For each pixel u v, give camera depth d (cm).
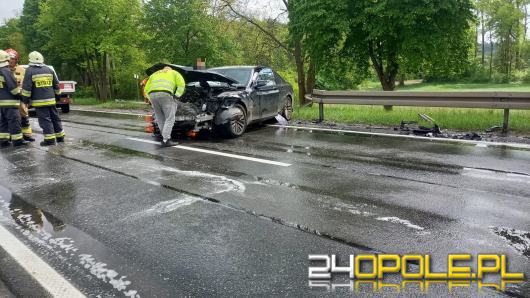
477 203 411
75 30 2423
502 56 5938
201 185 499
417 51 1372
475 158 603
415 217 377
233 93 844
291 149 715
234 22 2103
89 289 268
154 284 272
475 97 823
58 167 621
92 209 422
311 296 254
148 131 882
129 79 3425
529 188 455
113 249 327
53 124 850
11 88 798
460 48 1552
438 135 807
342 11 1398
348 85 3131
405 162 592
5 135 834
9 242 345
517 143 705
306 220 376
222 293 259
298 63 1969
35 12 3956
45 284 276
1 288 272
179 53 2044
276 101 1015
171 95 765
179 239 342
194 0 2016
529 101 764
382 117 1007
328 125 1000
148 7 2042
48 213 414
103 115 1480
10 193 488
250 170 569
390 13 1290
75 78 4303
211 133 894
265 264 295
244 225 368
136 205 430
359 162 600
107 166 616
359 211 396
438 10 1310
